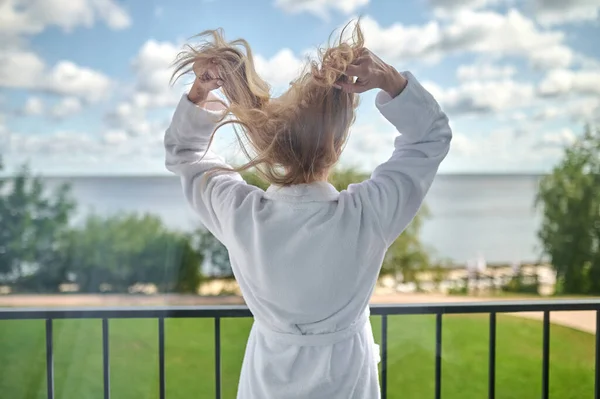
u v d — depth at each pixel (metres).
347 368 0.88
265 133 0.93
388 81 0.89
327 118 0.93
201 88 0.98
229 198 0.92
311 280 0.86
